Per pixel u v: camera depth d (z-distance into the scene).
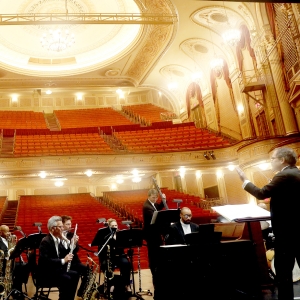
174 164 13.47
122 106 21.55
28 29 16.16
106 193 13.31
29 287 5.80
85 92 21.75
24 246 4.35
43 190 16.16
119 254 4.89
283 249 2.46
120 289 4.50
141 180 16.58
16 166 12.39
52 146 14.12
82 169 12.85
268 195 2.54
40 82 18.14
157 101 21.84
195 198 12.08
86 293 4.12
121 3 15.11
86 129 16.80
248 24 11.84
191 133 15.46
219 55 14.70
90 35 16.89
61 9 15.25
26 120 18.77
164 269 3.39
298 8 9.14
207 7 12.12
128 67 17.41
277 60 10.59
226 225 4.22
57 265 3.64
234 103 14.10
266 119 11.63
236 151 13.08
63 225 4.20
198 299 3.29
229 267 3.41
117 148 14.40
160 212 3.55
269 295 3.23
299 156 8.54
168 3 12.02
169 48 14.96
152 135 15.63
